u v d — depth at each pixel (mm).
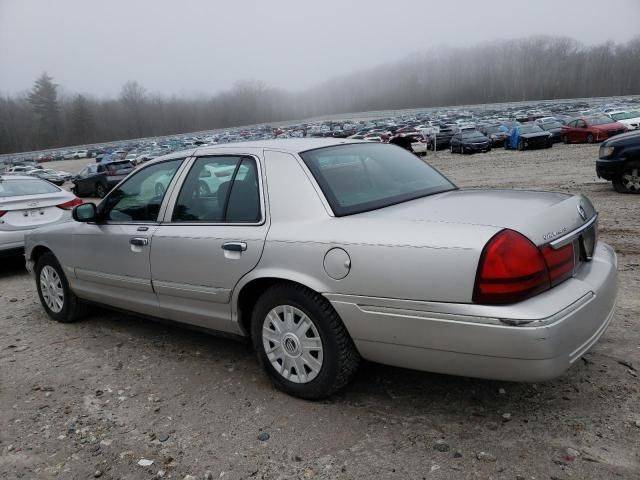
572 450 2822
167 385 3904
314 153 3713
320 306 3266
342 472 2803
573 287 2902
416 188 3822
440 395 3482
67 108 165250
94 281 4824
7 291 7055
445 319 2820
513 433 3014
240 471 2879
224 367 4137
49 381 4105
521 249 2729
